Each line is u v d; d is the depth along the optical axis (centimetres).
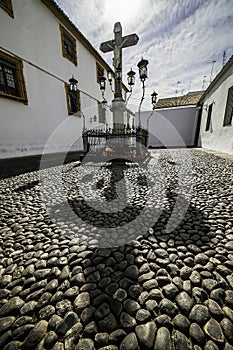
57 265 115
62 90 838
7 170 430
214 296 89
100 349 68
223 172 371
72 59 898
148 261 116
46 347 69
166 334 72
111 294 92
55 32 761
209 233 147
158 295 90
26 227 165
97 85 1185
